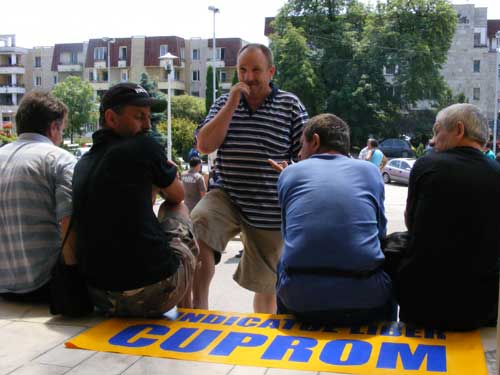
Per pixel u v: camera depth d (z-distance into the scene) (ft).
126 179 11.73
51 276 12.94
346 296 11.35
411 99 160.97
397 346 10.80
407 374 9.57
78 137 210.59
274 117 14.52
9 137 78.23
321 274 11.42
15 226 13.41
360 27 172.14
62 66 272.51
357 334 11.52
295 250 11.52
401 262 11.84
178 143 125.59
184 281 12.56
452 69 222.07
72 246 12.40
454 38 220.84
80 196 11.96
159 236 12.10
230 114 13.93
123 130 12.32
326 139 12.73
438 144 12.03
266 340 11.31
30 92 14.16
